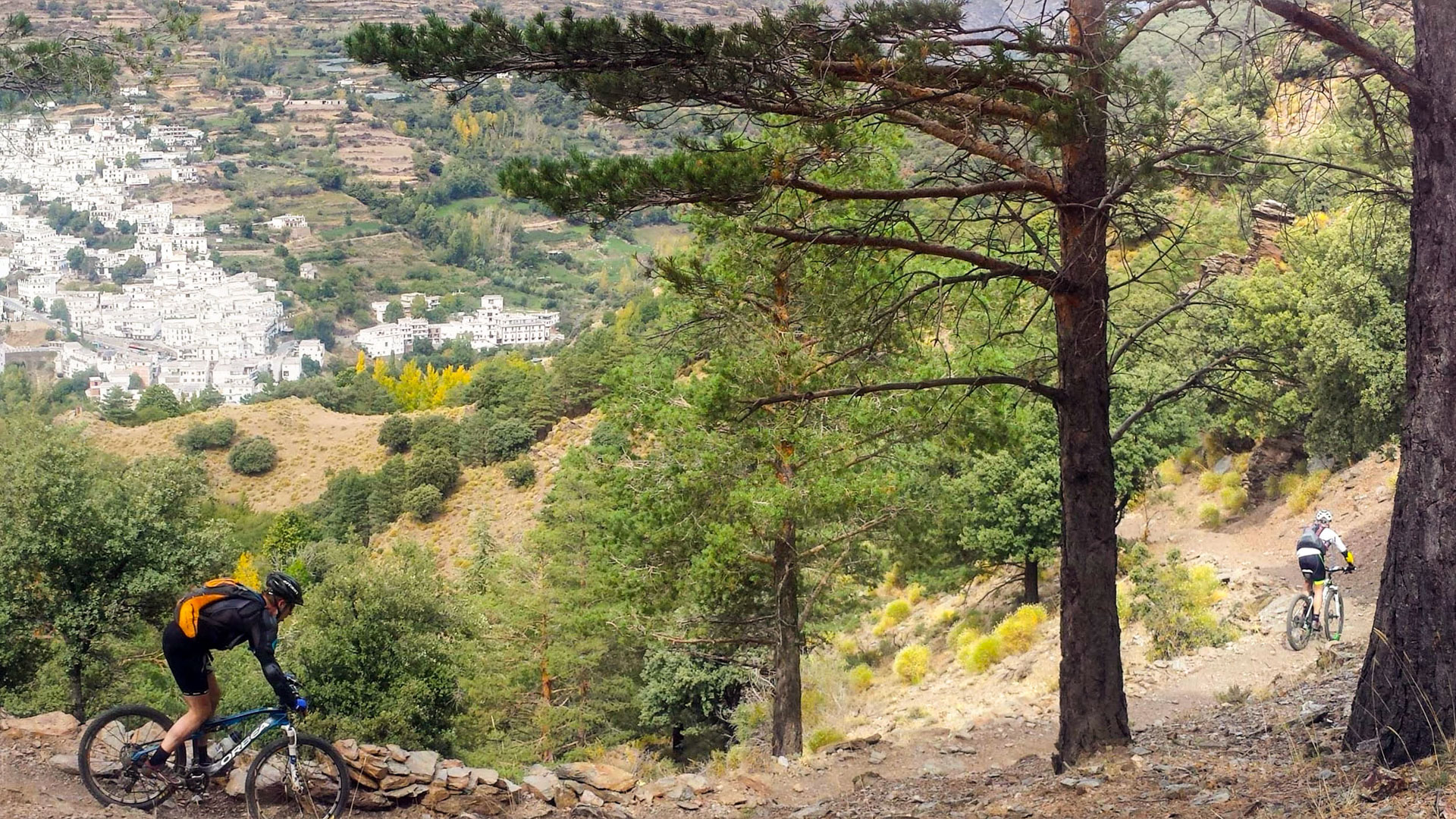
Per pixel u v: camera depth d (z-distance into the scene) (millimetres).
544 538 31516
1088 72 7855
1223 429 31234
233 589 6785
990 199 9336
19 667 24688
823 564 18734
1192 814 6871
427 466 83625
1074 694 8961
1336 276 24969
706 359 15711
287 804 7449
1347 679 11828
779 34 7590
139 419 129250
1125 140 7996
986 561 27078
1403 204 7891
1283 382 11000
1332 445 26016
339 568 27422
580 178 7676
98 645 24938
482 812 8594
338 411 141375
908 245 8578
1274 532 26203
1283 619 18031
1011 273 8789
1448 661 6551
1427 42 6727
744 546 15211
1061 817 7543
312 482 102125
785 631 16172
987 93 7961
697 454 14867
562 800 9242
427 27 7812
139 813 6859
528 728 32469
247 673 25938
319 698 25688
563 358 92125
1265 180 8359
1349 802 6188
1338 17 7676
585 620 18656
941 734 14984
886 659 28406
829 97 8516
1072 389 8914
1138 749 9203
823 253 10578
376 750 8453
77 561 23203
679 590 16359
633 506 15695
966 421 13242
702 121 8266
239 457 104750
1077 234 8547
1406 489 6805
